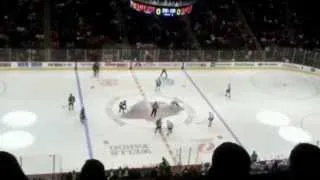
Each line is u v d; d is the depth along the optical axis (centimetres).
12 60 3656
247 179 423
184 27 4484
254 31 4638
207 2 4825
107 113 3161
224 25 4622
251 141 2978
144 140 2867
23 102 3195
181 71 4019
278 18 4881
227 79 3959
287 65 4266
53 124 2944
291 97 3722
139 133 2944
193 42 4316
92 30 4228
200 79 3903
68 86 3528
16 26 4044
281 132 3131
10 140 2719
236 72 4122
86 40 4047
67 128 2912
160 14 2847
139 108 3278
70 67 3812
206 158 2722
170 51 3972
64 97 3334
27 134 2800
